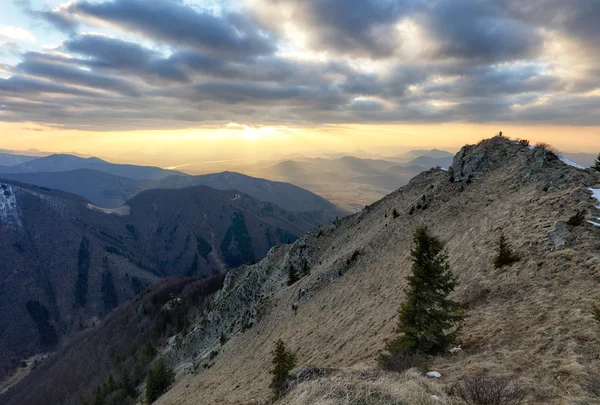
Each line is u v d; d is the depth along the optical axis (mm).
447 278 20031
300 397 12586
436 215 50188
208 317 111000
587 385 11969
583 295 18078
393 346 20188
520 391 11977
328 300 50875
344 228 86312
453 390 12633
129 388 102375
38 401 142250
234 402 29766
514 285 22672
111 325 191125
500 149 53094
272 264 105062
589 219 24609
